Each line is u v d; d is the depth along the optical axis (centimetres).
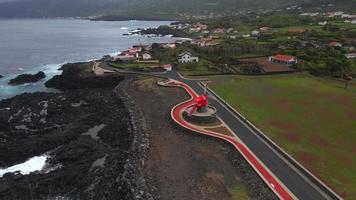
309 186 4994
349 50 14325
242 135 6762
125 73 12375
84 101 10519
